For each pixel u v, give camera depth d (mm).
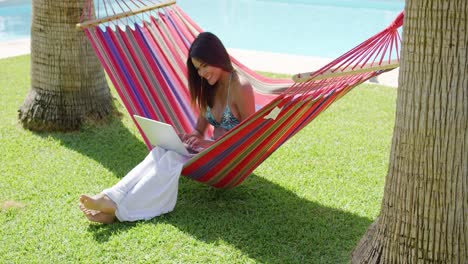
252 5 15953
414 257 2602
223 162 3551
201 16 14656
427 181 2508
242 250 3240
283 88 4363
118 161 4602
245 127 3236
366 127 5531
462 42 2344
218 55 3566
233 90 3662
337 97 3518
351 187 4148
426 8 2365
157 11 4605
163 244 3285
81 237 3381
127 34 4254
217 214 3678
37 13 5129
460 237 2543
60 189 4055
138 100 4066
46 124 5246
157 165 3598
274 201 3895
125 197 3525
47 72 5215
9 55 8523
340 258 3178
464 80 2389
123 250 3227
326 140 5148
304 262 3137
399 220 2623
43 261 3131
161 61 4379
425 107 2449
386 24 13539
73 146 4945
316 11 15055
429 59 2400
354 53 2945
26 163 4523
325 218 3645
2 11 14484
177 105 4367
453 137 2436
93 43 3994
